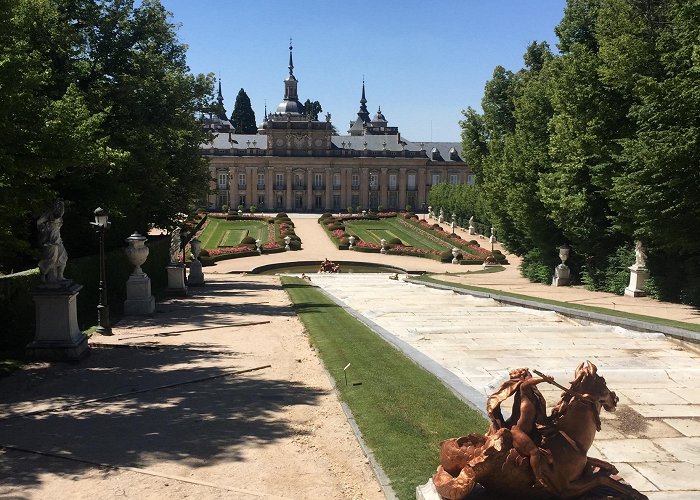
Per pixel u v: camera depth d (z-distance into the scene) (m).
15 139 14.16
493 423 6.09
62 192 22.75
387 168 125.12
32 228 23.86
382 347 14.92
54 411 10.55
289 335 17.67
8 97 12.68
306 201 122.88
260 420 9.93
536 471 5.64
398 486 7.14
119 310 23.16
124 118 26.56
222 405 10.80
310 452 8.55
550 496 5.83
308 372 13.19
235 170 120.69
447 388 11.12
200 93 36.00
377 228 83.94
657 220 21.41
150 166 27.22
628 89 24.42
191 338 17.30
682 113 19.89
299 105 137.88
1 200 13.48
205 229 80.69
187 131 34.16
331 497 7.20
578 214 29.02
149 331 18.47
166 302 26.06
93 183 23.16
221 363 14.10
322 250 64.88
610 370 11.86
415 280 38.47
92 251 27.38
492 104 49.50
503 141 44.25
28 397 11.47
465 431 8.84
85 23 26.23
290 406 10.67
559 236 34.16
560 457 5.74
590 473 6.00
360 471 7.93
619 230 28.42
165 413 10.38
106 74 27.09
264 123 136.50
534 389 6.12
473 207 78.44
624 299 26.12
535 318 20.30
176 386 12.16
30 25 21.41
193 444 8.88
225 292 30.84
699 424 9.33
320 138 122.19
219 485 7.50
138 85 26.06
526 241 38.53
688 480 7.40
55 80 23.31
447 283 35.38
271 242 66.31
